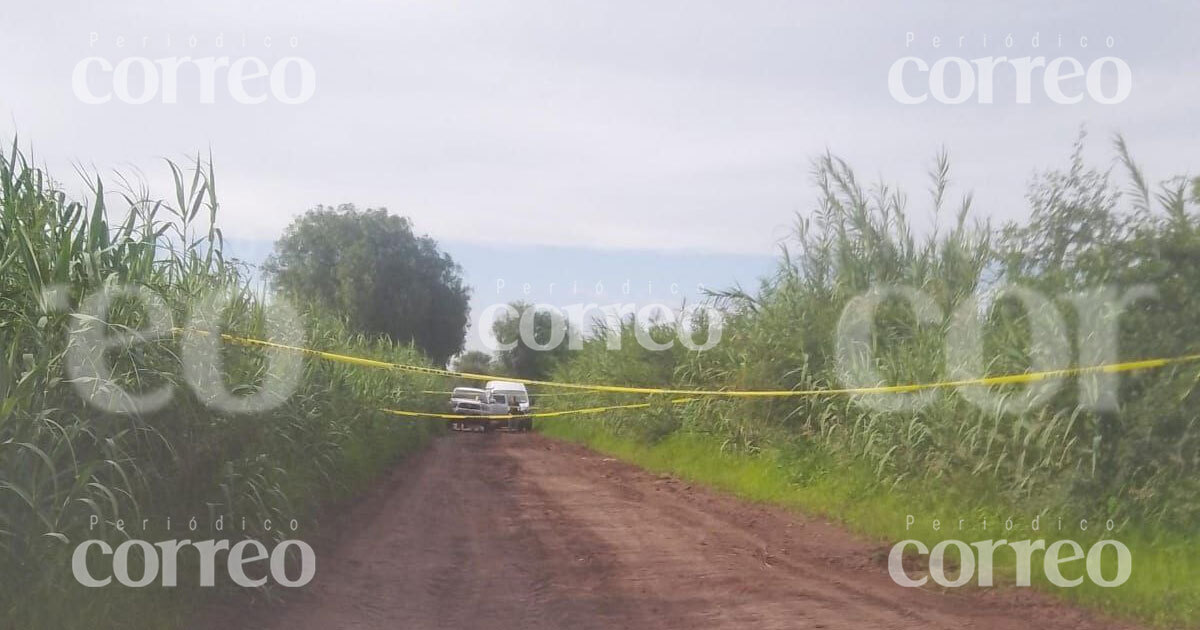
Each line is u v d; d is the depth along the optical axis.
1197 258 11.25
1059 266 12.77
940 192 16.50
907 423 14.13
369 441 20.56
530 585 10.44
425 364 35.81
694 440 24.33
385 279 44.16
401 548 12.59
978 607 9.26
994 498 12.34
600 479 22.41
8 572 6.05
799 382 18.62
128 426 7.16
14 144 6.93
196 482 8.20
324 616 8.76
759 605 9.40
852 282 17.31
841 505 14.95
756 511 16.23
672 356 29.25
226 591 8.65
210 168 9.09
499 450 32.84
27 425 6.23
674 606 9.41
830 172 17.95
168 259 8.88
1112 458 11.17
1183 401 10.69
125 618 6.94
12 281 6.71
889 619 8.80
